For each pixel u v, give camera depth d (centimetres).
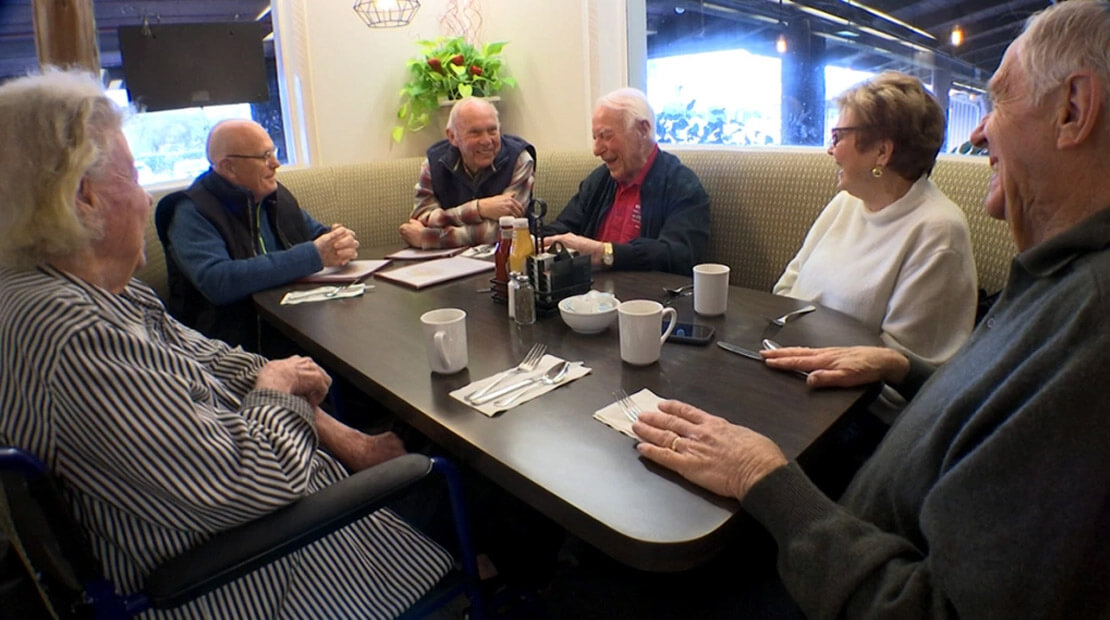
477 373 120
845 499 88
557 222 251
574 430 98
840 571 70
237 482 85
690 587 100
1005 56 75
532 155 264
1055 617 58
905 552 70
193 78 274
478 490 137
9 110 84
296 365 122
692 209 217
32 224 84
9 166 83
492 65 320
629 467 88
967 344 81
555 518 84
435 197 257
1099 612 58
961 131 218
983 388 67
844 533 72
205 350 128
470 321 148
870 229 156
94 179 91
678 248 204
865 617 67
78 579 80
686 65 299
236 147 198
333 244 194
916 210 148
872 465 85
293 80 304
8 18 266
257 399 102
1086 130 65
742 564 104
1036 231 74
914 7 219
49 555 78
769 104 275
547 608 106
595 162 299
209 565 80
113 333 83
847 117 151
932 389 81
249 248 204
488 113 242
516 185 251
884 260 149
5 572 82
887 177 151
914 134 144
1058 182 69
